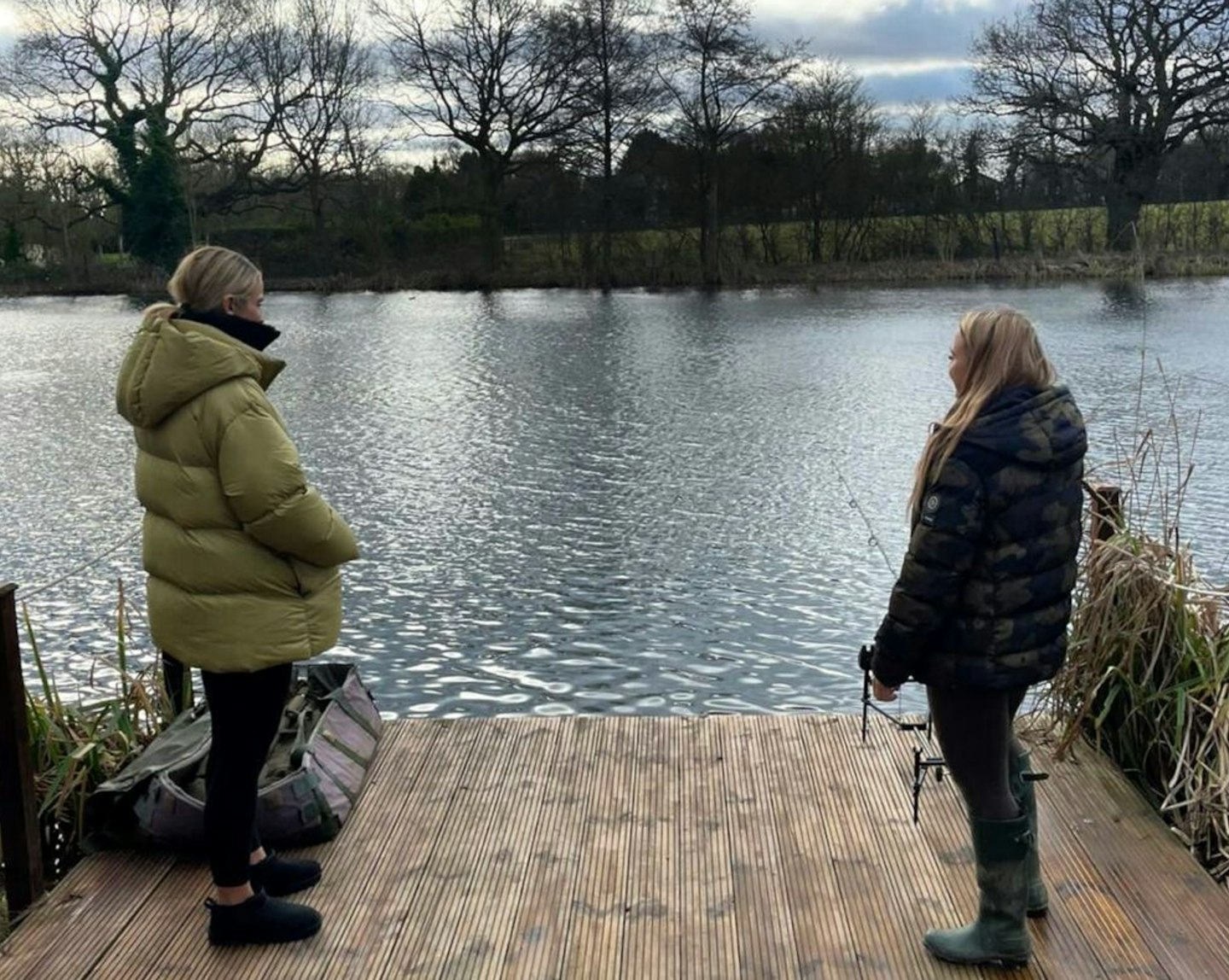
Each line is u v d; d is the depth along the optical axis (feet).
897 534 37.32
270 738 9.63
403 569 34.88
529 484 45.01
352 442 53.31
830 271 145.28
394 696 26.43
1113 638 12.93
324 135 159.02
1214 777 11.28
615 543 37.11
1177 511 15.47
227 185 161.38
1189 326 87.61
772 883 10.59
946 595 8.51
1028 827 9.19
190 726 12.54
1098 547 13.33
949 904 10.21
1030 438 8.43
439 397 66.03
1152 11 128.57
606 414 59.62
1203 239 138.82
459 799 12.23
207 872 10.87
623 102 151.33
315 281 154.10
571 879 10.68
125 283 154.71
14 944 9.78
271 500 8.93
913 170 150.20
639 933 9.84
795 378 70.33
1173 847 11.14
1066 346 77.97
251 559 9.18
